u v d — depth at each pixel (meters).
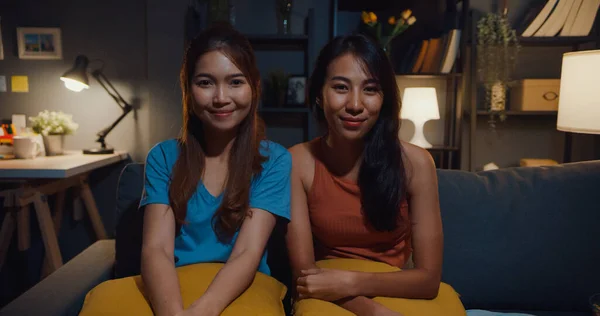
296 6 3.19
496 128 3.15
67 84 2.72
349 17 3.16
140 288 1.00
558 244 1.27
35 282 2.90
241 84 1.05
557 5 2.73
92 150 2.83
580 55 1.58
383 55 1.05
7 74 3.00
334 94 1.04
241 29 3.20
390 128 1.11
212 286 0.94
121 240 1.32
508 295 1.28
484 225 1.30
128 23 3.00
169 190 1.09
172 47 2.97
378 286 1.00
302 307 0.98
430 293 1.05
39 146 2.64
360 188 1.14
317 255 1.24
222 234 1.09
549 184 1.33
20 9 2.97
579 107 1.59
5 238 2.18
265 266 1.18
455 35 2.80
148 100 3.04
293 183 1.17
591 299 0.99
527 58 3.06
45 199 2.30
